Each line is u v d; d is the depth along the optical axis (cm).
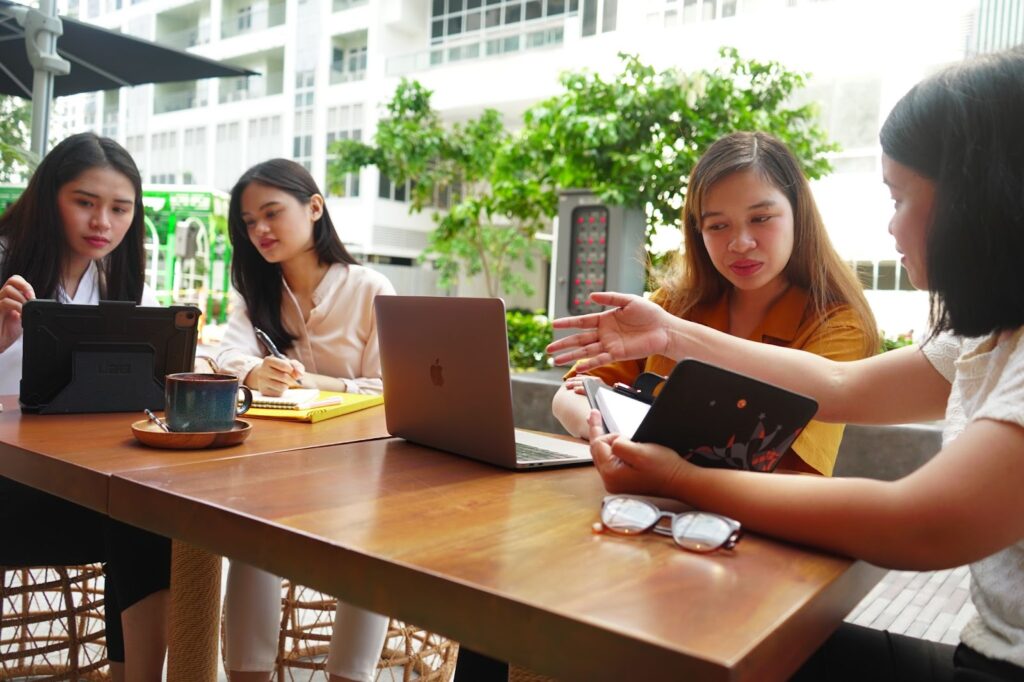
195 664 142
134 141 832
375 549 89
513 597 75
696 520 94
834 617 85
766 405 103
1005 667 93
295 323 250
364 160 709
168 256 610
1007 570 95
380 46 876
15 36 371
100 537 176
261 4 845
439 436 147
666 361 183
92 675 196
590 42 618
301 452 143
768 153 172
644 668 67
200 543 105
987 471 82
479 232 705
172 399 144
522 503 113
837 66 523
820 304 173
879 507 86
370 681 170
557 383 439
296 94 878
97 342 173
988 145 89
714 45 551
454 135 711
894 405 130
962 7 477
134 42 408
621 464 110
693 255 189
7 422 159
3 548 171
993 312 92
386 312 149
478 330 131
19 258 204
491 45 807
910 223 101
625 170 514
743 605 76
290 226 236
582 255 530
